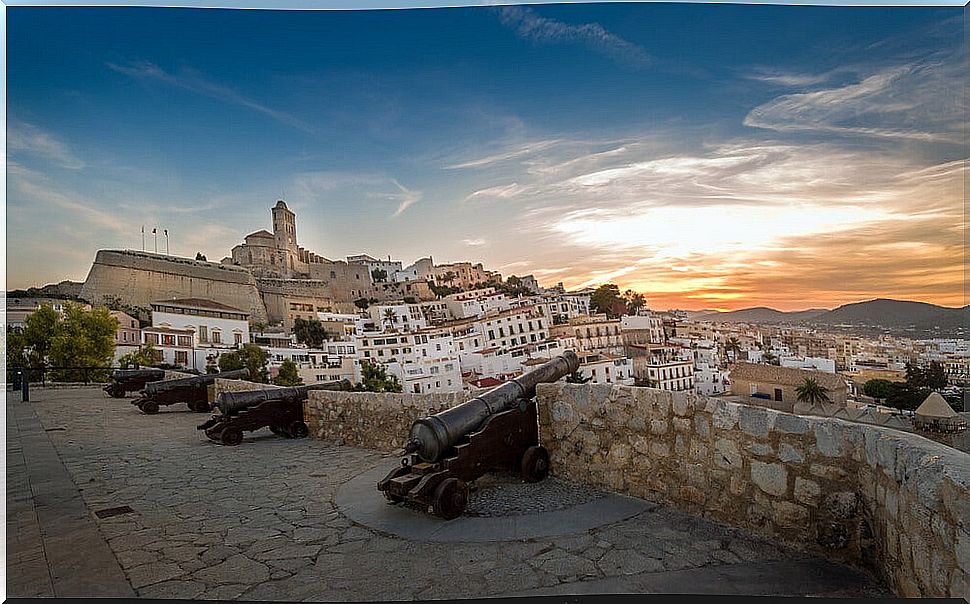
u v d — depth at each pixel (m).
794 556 3.34
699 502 4.06
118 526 4.37
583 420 4.95
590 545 3.67
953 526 2.14
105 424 10.12
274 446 7.79
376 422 7.32
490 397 5.09
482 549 3.71
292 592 3.22
